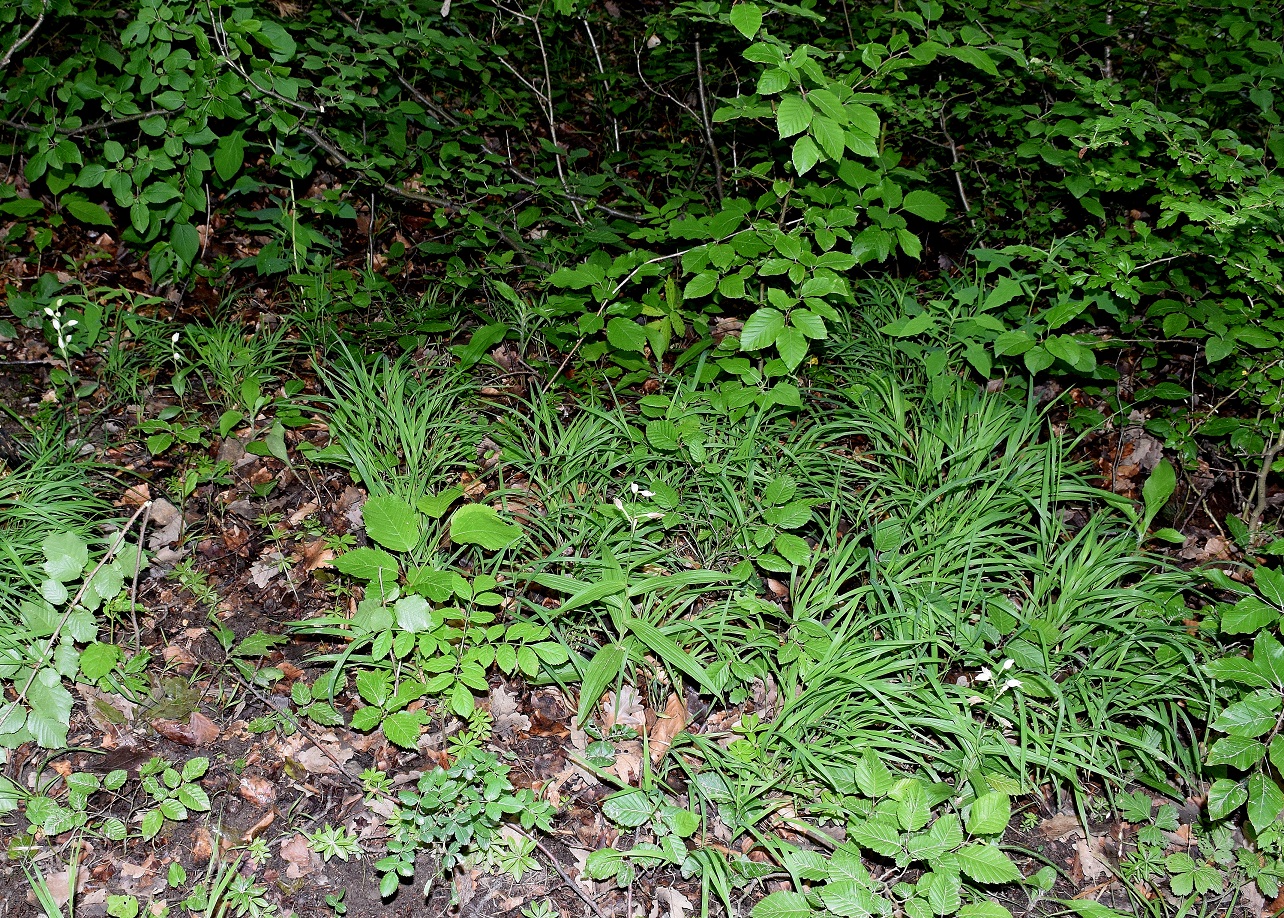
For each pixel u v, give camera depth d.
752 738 2.83
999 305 4.02
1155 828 2.74
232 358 4.00
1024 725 2.77
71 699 2.67
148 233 4.23
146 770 2.65
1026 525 3.52
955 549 3.30
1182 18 4.94
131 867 2.53
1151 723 3.03
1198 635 3.19
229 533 3.45
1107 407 4.36
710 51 4.98
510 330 4.38
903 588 3.16
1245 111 4.73
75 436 3.71
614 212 4.74
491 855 2.60
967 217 5.14
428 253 4.71
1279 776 2.84
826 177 3.78
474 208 5.04
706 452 3.60
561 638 3.02
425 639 2.82
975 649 2.99
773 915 2.27
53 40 4.91
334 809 2.71
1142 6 4.92
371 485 3.42
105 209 4.35
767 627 3.15
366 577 2.88
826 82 2.83
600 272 3.71
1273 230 3.24
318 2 5.03
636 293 4.62
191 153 3.79
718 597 3.24
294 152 4.20
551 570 3.29
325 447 3.66
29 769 2.69
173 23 3.52
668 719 2.94
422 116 4.94
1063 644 3.09
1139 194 5.20
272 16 4.62
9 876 2.48
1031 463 3.59
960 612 3.10
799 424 3.89
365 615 2.86
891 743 2.77
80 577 2.84
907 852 2.28
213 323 4.21
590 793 2.81
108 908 2.35
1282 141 3.69
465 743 2.77
